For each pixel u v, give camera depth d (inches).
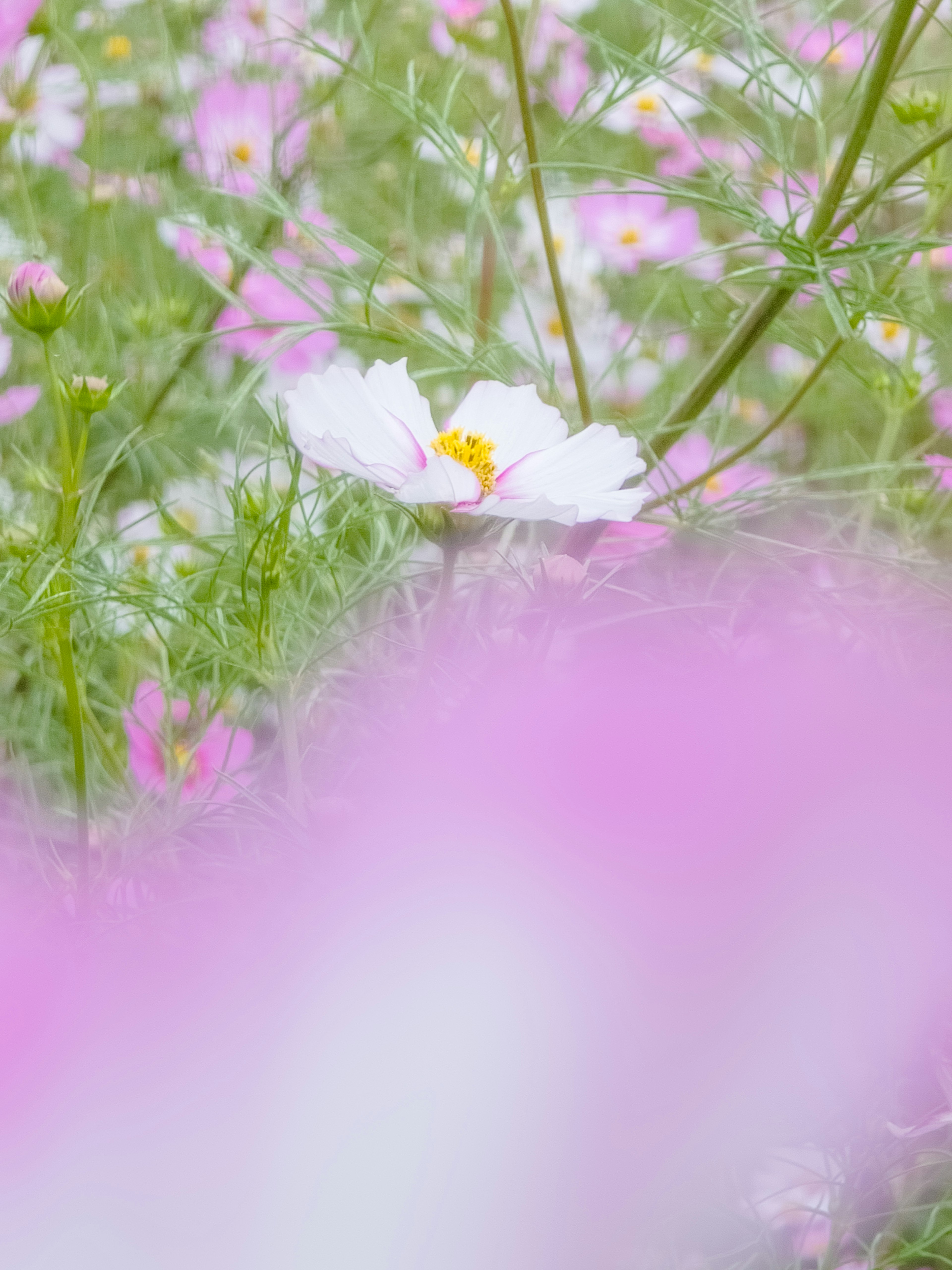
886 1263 43.7
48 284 43.4
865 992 39.9
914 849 39.9
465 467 41.4
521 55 45.4
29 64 60.9
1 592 45.7
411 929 39.7
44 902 43.1
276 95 62.1
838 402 56.8
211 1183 39.2
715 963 39.7
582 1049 39.5
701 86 66.1
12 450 52.6
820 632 45.7
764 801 39.9
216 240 52.9
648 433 48.1
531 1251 39.4
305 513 47.5
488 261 51.7
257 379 45.6
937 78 52.6
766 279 44.8
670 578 47.1
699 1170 40.0
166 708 46.8
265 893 42.1
